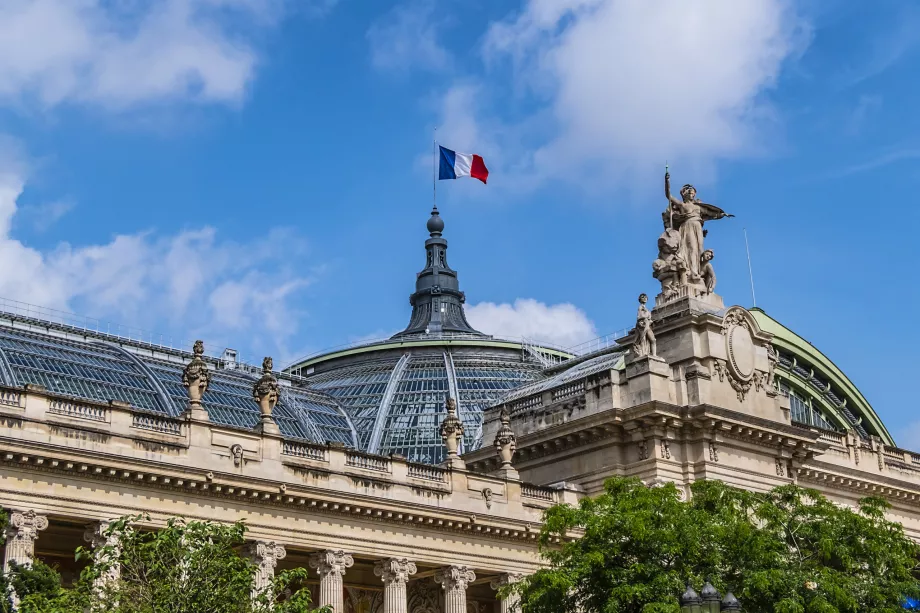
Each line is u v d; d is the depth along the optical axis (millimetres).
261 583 83938
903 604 84562
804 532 81625
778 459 113125
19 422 75000
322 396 149500
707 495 83188
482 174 134875
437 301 170750
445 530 95625
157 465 79875
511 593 85125
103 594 67000
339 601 88188
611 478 83438
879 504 85000
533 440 112062
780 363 143250
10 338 112188
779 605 73875
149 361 122562
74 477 77000
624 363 114500
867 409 150250
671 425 106062
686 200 117125
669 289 114062
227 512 83750
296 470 87625
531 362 158500
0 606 61156
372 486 91562
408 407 149750
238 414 126312
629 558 77750
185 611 61219
